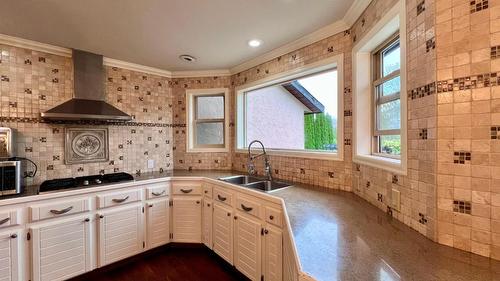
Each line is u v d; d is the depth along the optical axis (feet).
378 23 4.51
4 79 6.73
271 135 10.21
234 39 7.13
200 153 10.57
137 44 7.45
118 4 5.22
